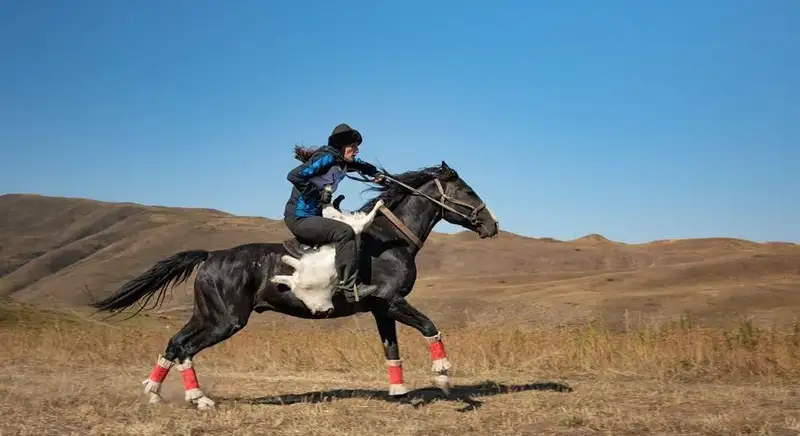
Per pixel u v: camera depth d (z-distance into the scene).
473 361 13.52
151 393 9.27
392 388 9.52
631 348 13.49
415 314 8.98
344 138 9.05
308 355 14.57
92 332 18.53
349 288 8.76
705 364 12.77
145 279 9.35
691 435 7.68
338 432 7.90
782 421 8.23
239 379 12.27
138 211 114.25
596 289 44.09
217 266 9.15
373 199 9.30
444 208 9.43
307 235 8.93
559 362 13.19
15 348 16.09
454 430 7.99
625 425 8.09
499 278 59.34
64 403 9.52
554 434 7.80
